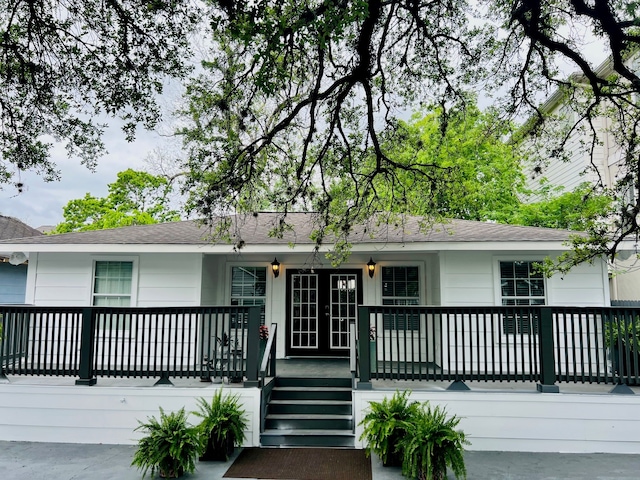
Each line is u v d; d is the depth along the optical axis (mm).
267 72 4652
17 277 16188
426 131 16344
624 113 7113
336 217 8195
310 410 7121
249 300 10867
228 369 6875
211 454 6020
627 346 6391
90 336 6938
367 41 5949
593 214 6711
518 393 6469
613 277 13109
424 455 5145
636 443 6242
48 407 6867
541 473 5527
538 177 17125
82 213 24297
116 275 9680
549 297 8789
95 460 6020
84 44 5000
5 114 5199
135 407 6809
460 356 8828
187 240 9281
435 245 8586
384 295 10609
